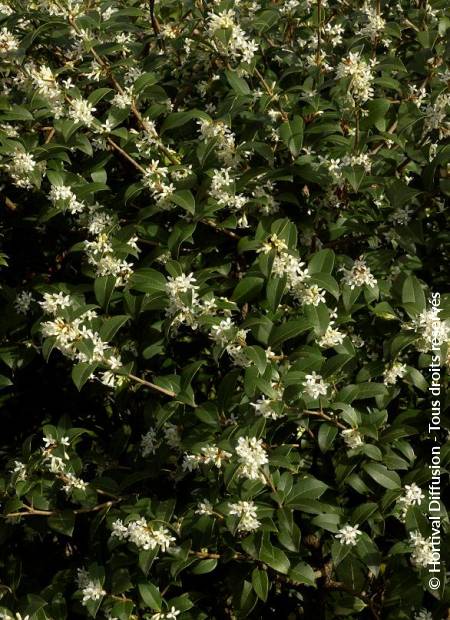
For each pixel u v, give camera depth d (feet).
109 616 3.47
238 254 3.81
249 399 3.44
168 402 3.64
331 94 3.88
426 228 3.96
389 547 3.72
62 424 3.79
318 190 3.78
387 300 3.64
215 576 3.87
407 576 3.51
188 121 3.99
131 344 3.73
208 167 3.68
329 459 3.66
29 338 4.00
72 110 3.64
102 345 3.50
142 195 3.87
